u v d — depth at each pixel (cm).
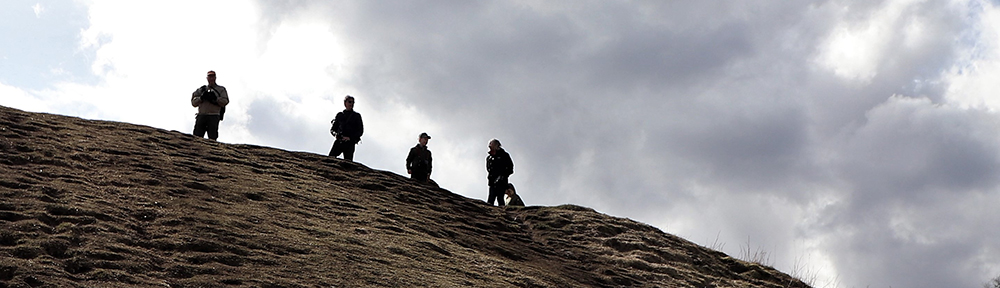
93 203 1034
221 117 1758
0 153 1198
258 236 1021
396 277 973
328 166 1627
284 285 868
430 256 1130
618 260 1384
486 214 1591
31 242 859
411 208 1462
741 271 1526
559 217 1605
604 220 1630
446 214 1480
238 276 872
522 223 1585
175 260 895
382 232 1200
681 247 1550
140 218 1019
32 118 1505
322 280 906
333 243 1069
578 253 1406
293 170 1538
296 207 1241
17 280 752
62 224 933
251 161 1522
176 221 1020
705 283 1383
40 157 1221
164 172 1276
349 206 1332
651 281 1316
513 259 1288
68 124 1533
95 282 793
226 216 1091
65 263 824
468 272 1088
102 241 902
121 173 1227
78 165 1227
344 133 1808
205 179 1290
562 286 1155
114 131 1546
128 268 845
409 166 1773
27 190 1038
